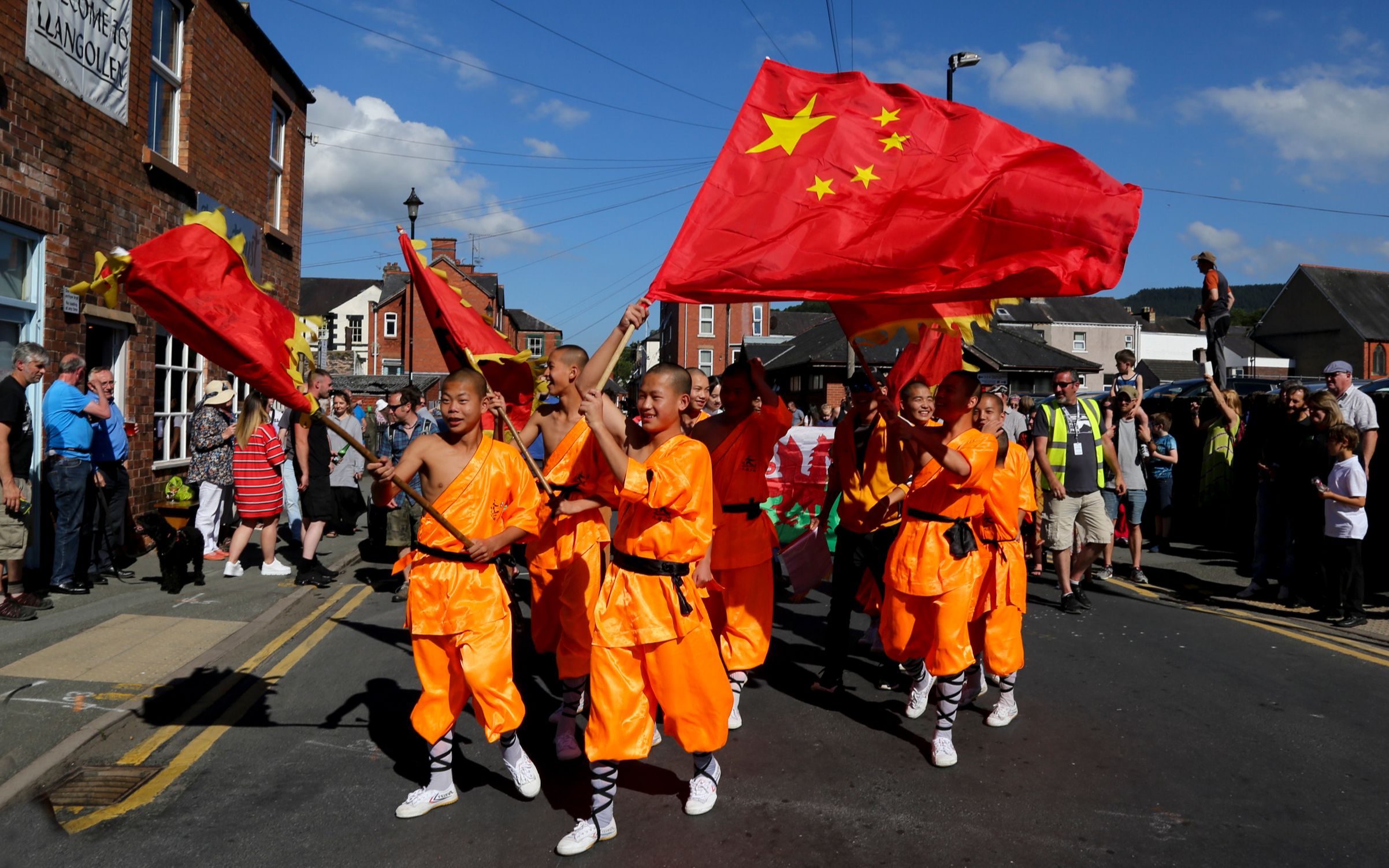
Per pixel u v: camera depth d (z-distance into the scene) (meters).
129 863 3.46
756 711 5.28
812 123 4.73
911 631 4.70
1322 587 7.57
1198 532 12.73
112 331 9.36
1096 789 4.16
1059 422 7.83
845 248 4.58
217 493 9.71
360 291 63.84
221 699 5.30
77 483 7.41
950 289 4.65
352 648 6.44
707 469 3.75
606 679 3.63
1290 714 5.13
